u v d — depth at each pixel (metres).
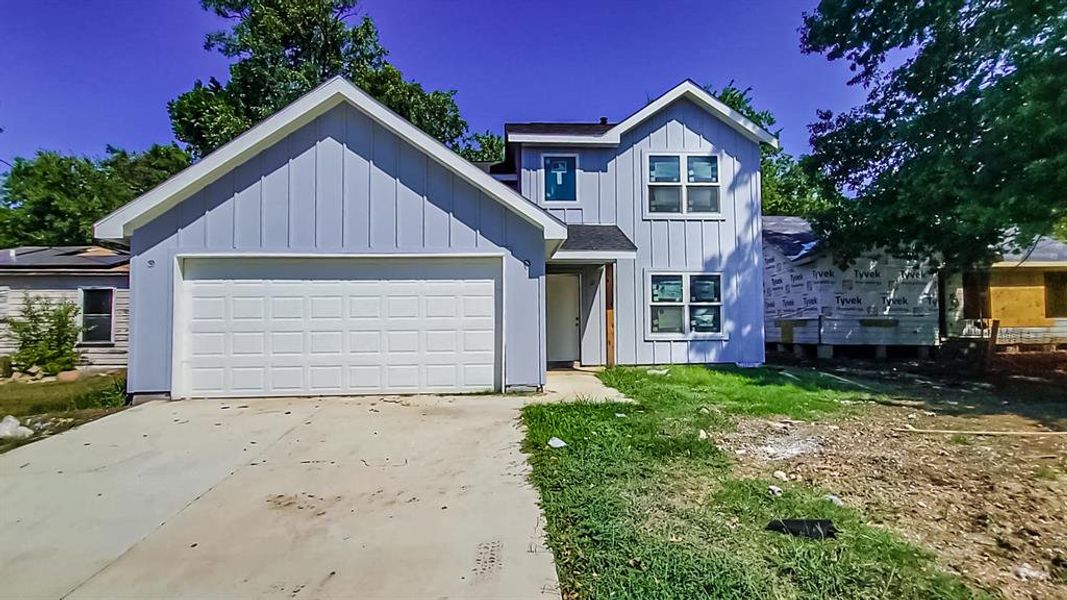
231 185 7.70
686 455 4.74
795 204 29.67
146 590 2.69
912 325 13.53
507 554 2.99
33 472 4.52
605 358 11.64
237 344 7.72
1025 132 8.34
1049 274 15.26
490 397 7.70
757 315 11.79
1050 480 4.16
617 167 11.73
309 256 7.79
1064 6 8.36
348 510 3.67
